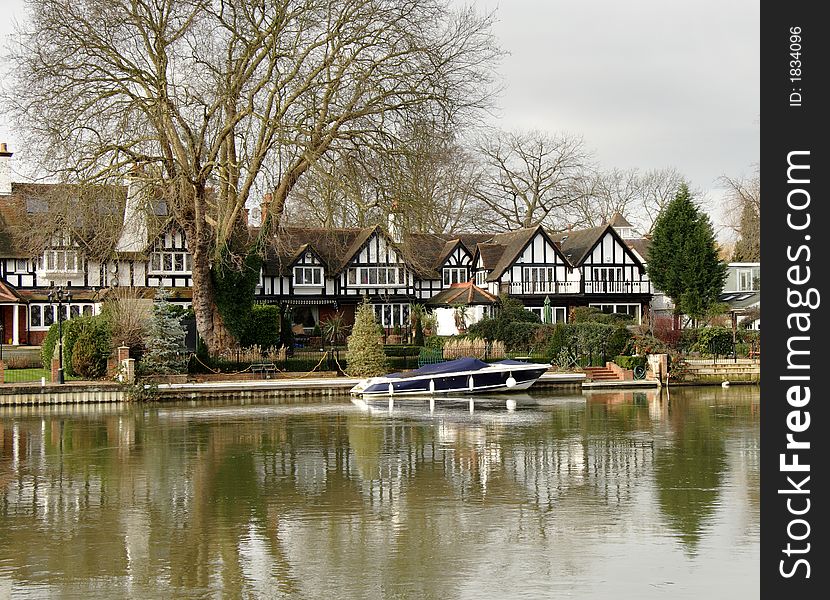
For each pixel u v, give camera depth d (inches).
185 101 1771.7
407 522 809.5
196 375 1861.5
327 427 1382.9
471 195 3506.4
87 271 2512.3
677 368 2094.0
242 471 1035.3
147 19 1723.7
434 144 1824.6
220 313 2062.0
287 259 2746.1
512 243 3053.6
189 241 1957.4
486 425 1401.3
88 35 1695.4
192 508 863.7
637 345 2121.1
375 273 2819.9
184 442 1239.5
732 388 2038.6
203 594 632.4
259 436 1291.8
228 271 2049.7
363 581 654.5
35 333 2485.2
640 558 705.6
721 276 2605.8
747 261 3432.6
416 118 1813.5
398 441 1242.6
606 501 882.8
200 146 1804.9
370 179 1813.5
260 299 2689.5
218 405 1688.0
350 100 1820.9
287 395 1815.9
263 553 721.6
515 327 2393.0
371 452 1154.7
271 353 2006.6
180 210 1889.8
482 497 901.2
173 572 677.3
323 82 1793.8
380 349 2011.6
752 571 676.7
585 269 3021.7
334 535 770.2
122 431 1343.5
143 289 2484.0
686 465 1061.1
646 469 1038.4
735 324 2561.5
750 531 776.3
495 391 1894.7
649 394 1898.4
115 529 792.9
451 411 1588.3
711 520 810.2
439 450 1167.6
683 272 2583.7
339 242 2874.0
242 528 792.3
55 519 827.4
